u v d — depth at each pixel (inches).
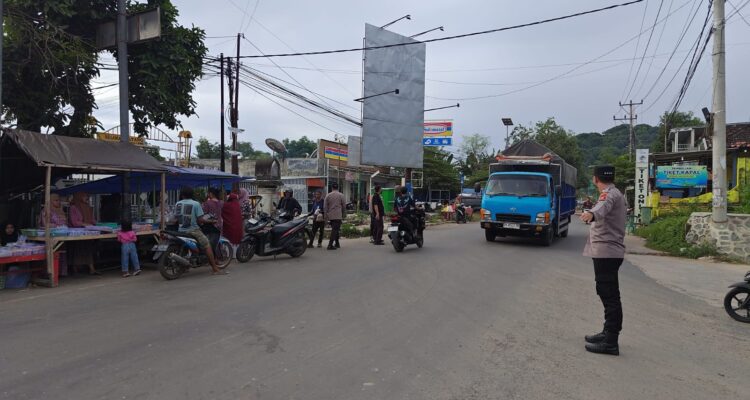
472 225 986.1
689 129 1380.4
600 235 191.8
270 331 210.1
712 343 210.7
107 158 349.4
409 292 293.1
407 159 911.0
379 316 237.1
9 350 183.5
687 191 982.4
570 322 234.7
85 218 386.3
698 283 359.9
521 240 632.4
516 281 338.0
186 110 487.8
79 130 461.7
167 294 283.4
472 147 2755.9
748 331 231.8
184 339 197.8
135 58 442.0
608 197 191.9
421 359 179.3
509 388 155.3
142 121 463.2
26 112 419.8
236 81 764.0
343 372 165.2
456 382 159.0
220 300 267.4
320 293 287.0
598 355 189.0
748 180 709.3
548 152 634.2
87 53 424.5
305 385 153.8
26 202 387.2
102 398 142.6
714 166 506.9
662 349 199.5
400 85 893.2
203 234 348.2
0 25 339.0
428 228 867.4
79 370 163.8
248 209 593.6
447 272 366.6
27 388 149.3
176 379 156.9
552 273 376.2
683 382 164.6
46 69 403.5
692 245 530.6
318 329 214.1
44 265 313.9
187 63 463.2
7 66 383.2
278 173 705.0
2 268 302.0
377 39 856.3
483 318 238.2
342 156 1430.9
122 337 199.6
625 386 159.5
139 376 159.0
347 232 660.1
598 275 193.5
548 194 558.3
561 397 149.5
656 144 1999.3
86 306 253.6
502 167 633.6
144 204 602.2
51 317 231.1
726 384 164.1
